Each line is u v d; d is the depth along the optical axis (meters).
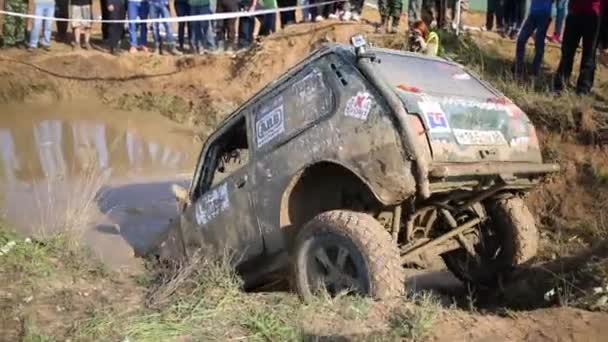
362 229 4.77
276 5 15.09
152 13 14.64
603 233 7.57
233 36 15.24
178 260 6.38
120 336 4.17
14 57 13.98
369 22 14.27
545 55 12.07
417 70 5.47
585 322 4.25
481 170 4.96
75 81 13.95
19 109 13.03
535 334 4.11
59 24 15.45
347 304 4.52
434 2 12.98
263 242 5.62
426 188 4.68
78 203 7.88
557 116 9.02
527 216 6.03
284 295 5.09
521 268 6.08
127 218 8.14
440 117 4.96
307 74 5.43
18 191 8.80
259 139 5.66
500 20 13.70
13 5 14.30
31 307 4.71
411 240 5.72
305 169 5.23
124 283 5.60
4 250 5.64
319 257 5.03
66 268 5.69
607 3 10.21
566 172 8.48
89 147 11.23
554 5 13.35
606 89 10.02
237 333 4.25
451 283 6.80
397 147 4.73
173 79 14.18
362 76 5.07
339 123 5.07
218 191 6.01
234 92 13.58
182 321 4.41
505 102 5.67
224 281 5.23
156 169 10.41
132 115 13.30
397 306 4.50
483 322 4.31
